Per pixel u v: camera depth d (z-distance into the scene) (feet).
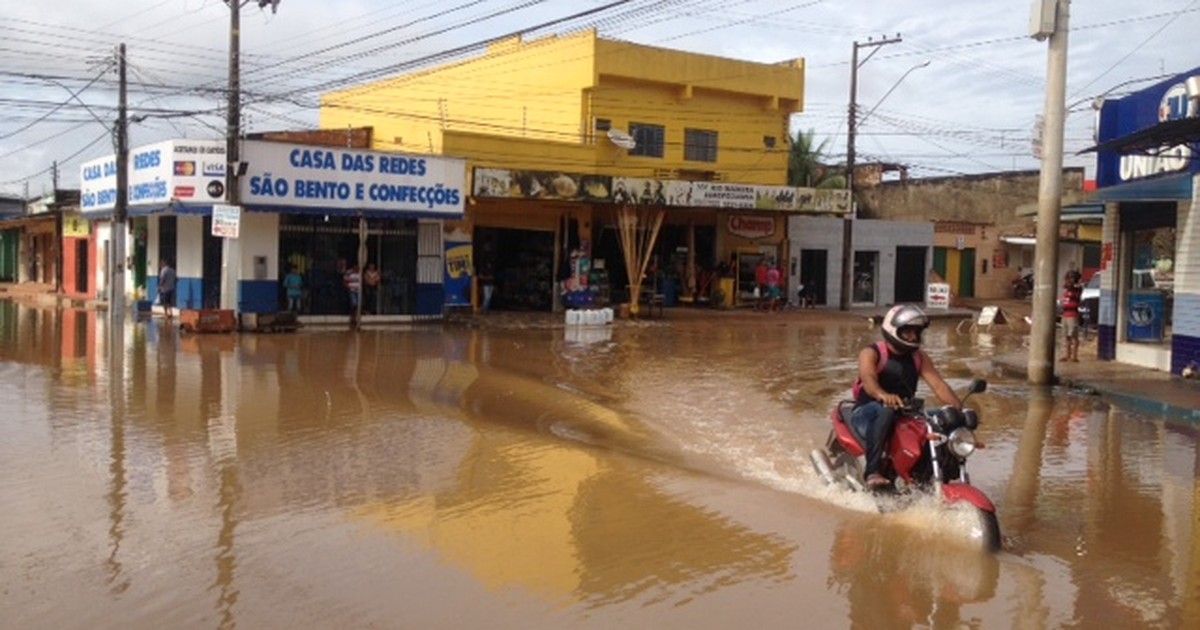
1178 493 28.48
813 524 23.56
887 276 135.03
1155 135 44.04
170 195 83.51
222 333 75.20
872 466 24.32
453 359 60.23
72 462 28.45
